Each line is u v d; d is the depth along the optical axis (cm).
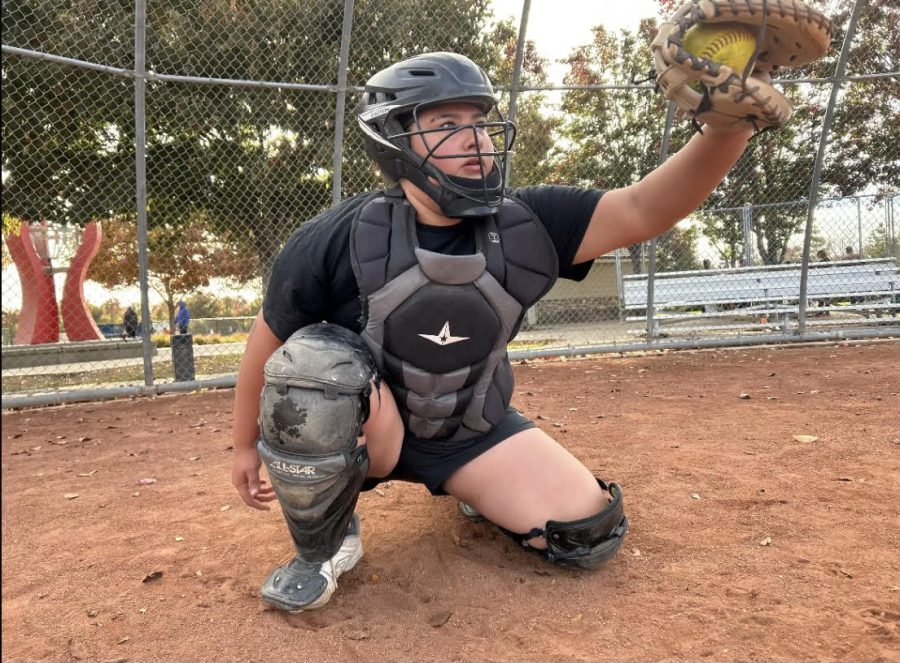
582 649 157
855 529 222
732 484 273
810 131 843
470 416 190
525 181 845
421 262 166
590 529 186
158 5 812
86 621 184
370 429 179
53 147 899
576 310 1294
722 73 129
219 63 784
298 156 837
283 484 167
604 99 857
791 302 945
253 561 221
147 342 644
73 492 318
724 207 905
